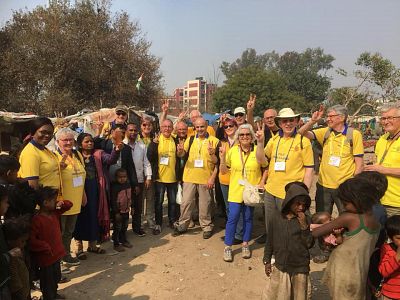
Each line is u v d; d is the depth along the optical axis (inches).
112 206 229.1
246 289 185.5
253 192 209.0
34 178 174.1
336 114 200.7
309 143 194.2
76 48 999.6
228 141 255.3
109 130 246.7
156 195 263.7
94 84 1064.8
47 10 997.2
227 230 219.8
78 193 198.5
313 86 2586.1
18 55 990.4
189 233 264.7
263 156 207.5
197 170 250.7
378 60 838.5
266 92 1745.8
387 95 840.3
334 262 126.3
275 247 141.4
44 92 1011.3
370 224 122.0
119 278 196.4
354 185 121.0
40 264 154.4
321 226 130.2
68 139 193.6
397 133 177.8
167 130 260.1
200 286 188.4
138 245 242.1
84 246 244.2
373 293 127.6
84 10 1028.5
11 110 1037.8
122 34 1071.0
